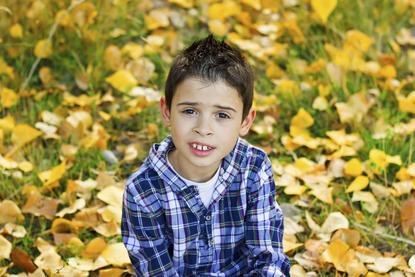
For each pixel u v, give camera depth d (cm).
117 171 232
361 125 256
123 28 310
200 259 156
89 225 202
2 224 199
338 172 229
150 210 149
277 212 163
